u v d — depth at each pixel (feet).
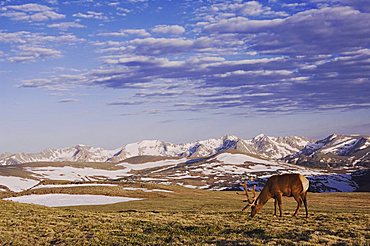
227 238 67.31
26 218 97.40
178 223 85.40
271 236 67.62
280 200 91.09
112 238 71.72
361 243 60.44
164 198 241.35
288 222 83.35
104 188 287.07
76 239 72.43
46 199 234.17
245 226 78.89
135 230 79.46
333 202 232.73
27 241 72.49
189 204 185.68
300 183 89.66
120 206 182.29
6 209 114.93
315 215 96.12
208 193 309.42
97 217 99.45
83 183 332.80
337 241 62.49
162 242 66.23
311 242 61.98
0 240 73.15
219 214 102.68
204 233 73.61
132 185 327.26
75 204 210.18
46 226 86.17
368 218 89.51
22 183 595.88
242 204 183.73
